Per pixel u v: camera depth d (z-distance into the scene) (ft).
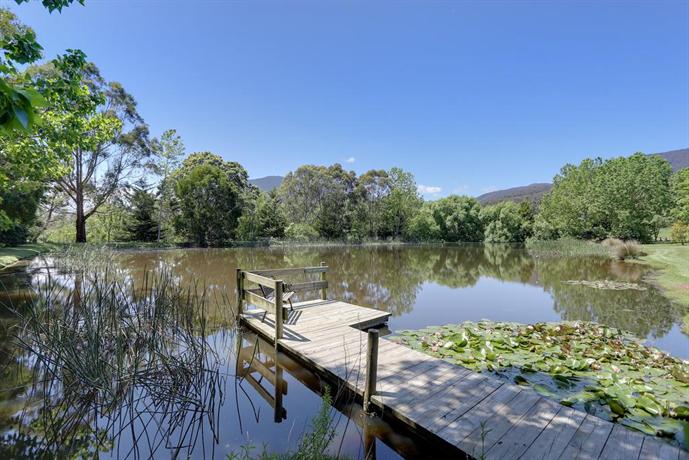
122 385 9.82
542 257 58.65
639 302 24.23
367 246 86.22
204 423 8.84
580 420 7.72
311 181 106.83
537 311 22.34
